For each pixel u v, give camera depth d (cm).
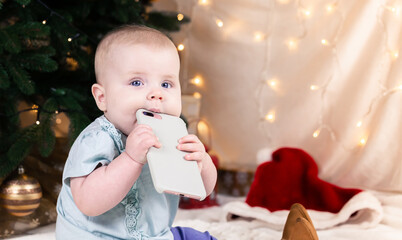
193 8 252
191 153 96
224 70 248
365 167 212
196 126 229
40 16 179
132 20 197
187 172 93
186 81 256
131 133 94
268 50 237
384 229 171
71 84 185
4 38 157
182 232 114
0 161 162
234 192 239
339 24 217
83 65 178
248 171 237
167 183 88
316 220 177
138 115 98
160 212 106
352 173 216
